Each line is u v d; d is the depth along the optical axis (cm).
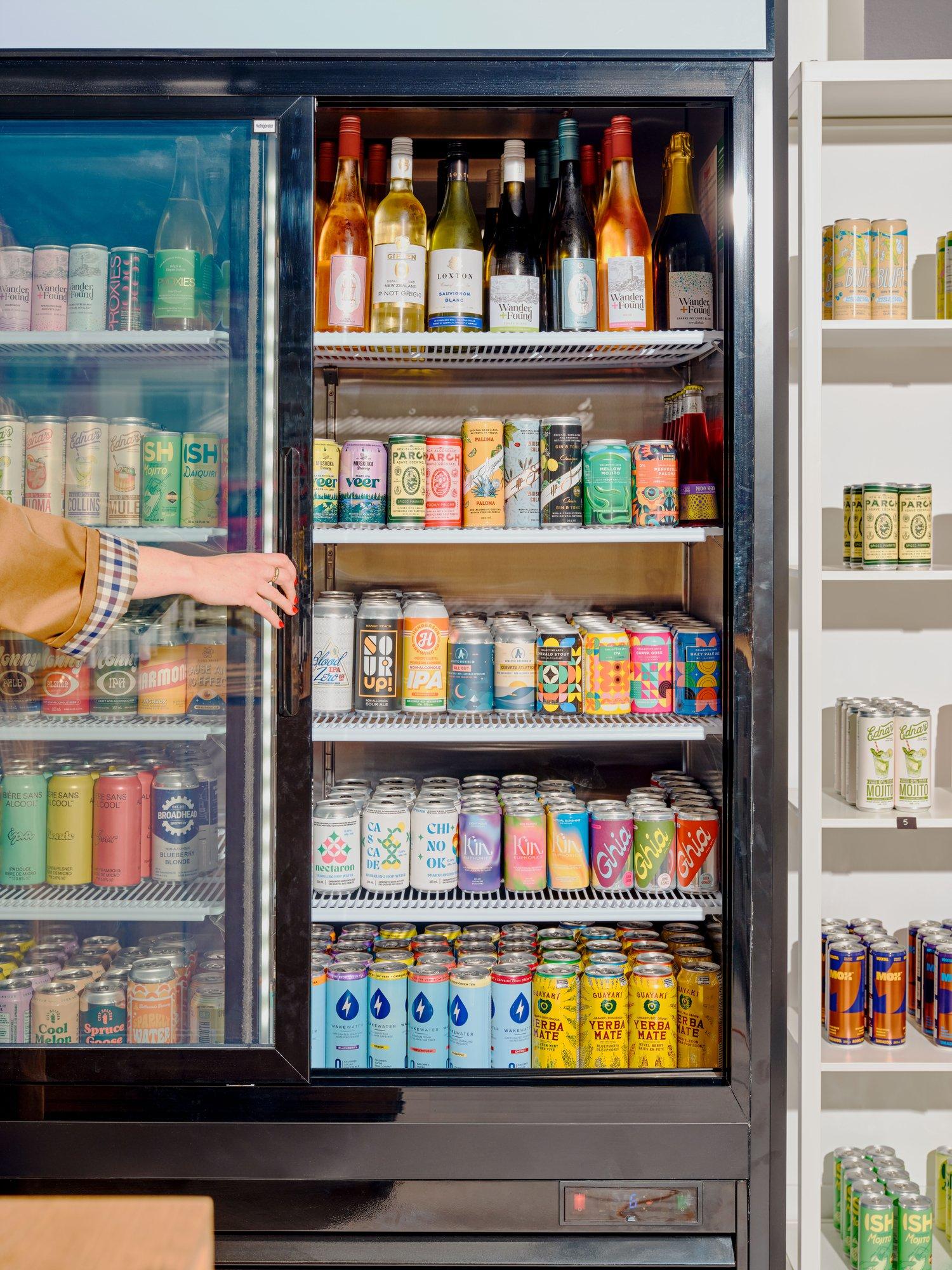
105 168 168
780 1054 153
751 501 154
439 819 170
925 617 211
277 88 151
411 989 163
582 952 178
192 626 161
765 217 153
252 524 154
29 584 130
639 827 171
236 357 153
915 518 177
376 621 173
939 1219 195
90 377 175
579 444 173
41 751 172
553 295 175
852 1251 181
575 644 175
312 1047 160
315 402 204
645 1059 163
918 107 191
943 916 211
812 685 171
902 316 183
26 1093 150
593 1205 152
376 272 171
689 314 170
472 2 151
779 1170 153
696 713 172
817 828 171
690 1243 152
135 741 172
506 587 208
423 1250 151
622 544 207
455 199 179
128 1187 151
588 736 162
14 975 161
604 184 185
